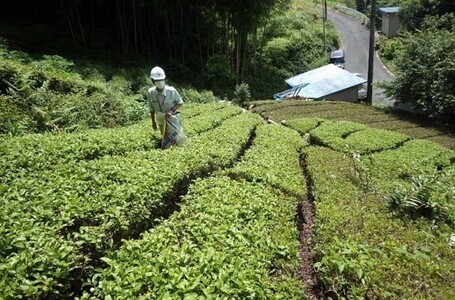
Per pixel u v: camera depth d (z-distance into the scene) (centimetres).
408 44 2212
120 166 718
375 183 911
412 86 2142
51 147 772
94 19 2856
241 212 607
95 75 2011
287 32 4338
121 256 464
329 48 4462
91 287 455
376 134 1423
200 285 405
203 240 519
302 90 2864
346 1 7338
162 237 514
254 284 421
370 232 598
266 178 790
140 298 383
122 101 1525
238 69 3281
